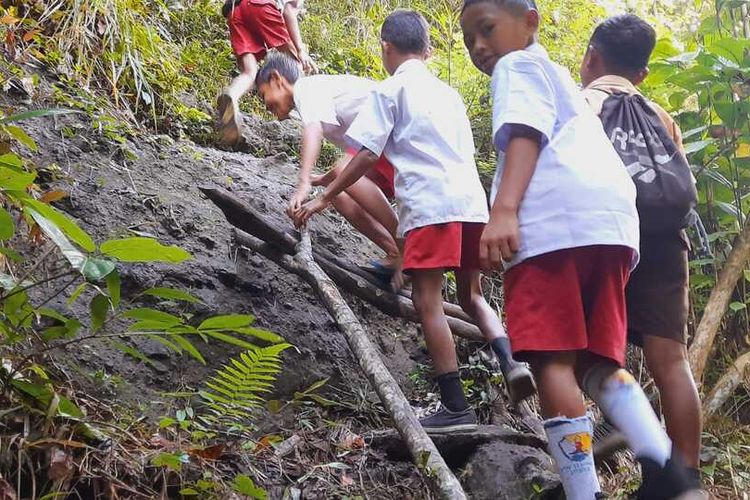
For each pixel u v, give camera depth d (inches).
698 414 90.3
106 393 86.6
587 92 95.5
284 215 124.2
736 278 123.3
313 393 105.6
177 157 125.0
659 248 92.0
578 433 73.1
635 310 92.7
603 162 78.2
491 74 85.5
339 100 114.1
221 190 105.7
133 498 73.9
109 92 137.2
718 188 136.2
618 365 77.7
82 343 88.5
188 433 86.4
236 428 86.7
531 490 86.0
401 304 113.1
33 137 109.7
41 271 91.4
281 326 107.3
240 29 167.3
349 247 129.6
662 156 90.0
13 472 70.4
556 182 76.2
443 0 222.8
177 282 101.1
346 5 228.7
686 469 71.4
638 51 98.8
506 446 92.7
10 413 72.3
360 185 112.4
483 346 121.1
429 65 178.1
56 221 63.3
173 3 185.5
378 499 89.1
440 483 74.4
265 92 126.8
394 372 116.4
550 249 74.7
